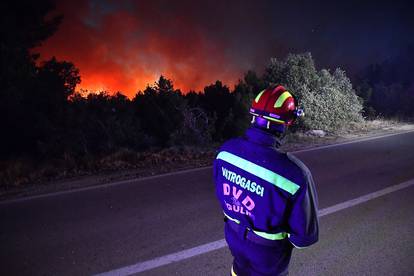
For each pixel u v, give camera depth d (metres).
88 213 5.29
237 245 2.27
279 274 2.22
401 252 4.24
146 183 6.82
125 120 11.22
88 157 8.80
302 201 1.95
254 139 2.09
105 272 3.75
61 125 10.00
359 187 6.71
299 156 9.31
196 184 6.76
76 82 12.42
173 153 9.64
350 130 14.23
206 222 5.02
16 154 9.80
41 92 10.45
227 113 13.70
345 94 15.93
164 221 5.04
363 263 3.99
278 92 2.09
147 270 3.80
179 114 12.10
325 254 4.18
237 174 2.12
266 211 2.02
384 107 19.08
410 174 7.62
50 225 4.87
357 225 5.01
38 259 4.00
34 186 6.60
